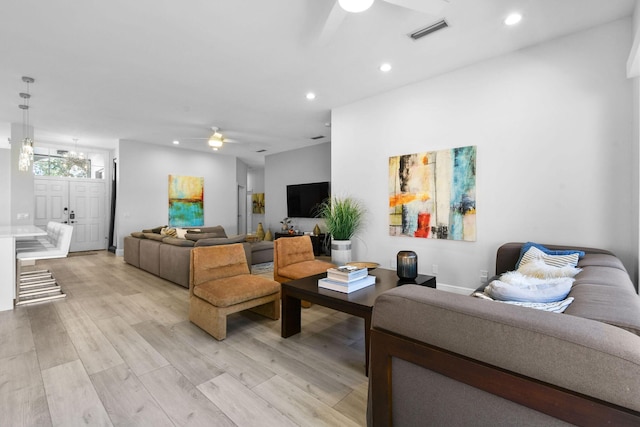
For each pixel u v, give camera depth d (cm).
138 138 668
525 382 76
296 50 307
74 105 457
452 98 355
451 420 91
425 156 376
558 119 291
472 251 345
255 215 1123
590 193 277
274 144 748
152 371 202
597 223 274
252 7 241
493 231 329
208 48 302
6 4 234
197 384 187
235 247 313
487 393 84
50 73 351
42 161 712
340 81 380
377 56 321
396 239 409
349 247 432
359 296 222
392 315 103
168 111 489
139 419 156
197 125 570
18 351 229
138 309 324
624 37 260
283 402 170
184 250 405
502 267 294
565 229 289
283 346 239
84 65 333
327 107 475
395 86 396
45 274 473
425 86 377
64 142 702
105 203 788
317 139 694
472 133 341
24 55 312
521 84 310
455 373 88
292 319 260
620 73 262
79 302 348
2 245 314
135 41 288
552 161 295
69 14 247
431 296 99
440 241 369
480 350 84
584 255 244
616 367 65
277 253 344
